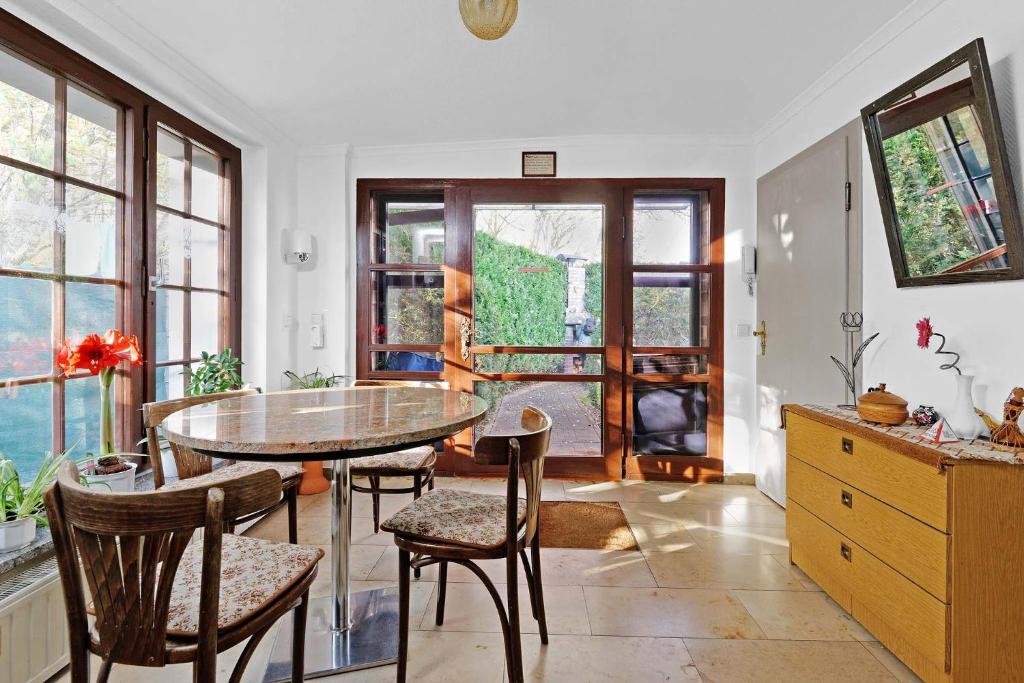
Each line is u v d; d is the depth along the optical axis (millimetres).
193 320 2818
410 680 1507
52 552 1632
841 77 2484
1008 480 1362
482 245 3592
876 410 1802
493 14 1673
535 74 2568
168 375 2629
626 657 1618
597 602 1944
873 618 1724
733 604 1935
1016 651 1365
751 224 3432
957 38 1836
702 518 2811
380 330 3668
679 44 2285
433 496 1678
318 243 3602
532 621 1819
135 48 2154
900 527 1565
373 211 3660
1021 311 1600
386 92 2768
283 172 3418
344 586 1731
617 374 3523
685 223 3504
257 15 2070
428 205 3633
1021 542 1364
